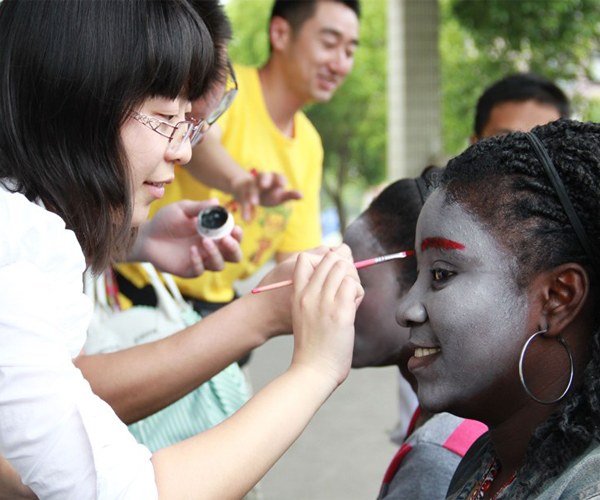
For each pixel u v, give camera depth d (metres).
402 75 8.00
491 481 1.15
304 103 3.07
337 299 1.29
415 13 7.94
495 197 1.04
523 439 1.06
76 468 1.11
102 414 1.16
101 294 2.20
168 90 1.31
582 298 0.99
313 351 1.28
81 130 1.26
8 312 1.10
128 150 1.30
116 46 1.25
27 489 1.37
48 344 1.12
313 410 1.25
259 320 1.60
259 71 3.06
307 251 1.51
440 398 1.07
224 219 2.00
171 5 1.31
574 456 0.95
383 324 1.59
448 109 11.47
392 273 1.59
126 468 1.13
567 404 0.96
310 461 4.16
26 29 1.25
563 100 2.98
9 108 1.26
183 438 2.10
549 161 1.00
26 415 1.10
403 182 1.65
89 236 1.31
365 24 17.70
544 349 1.02
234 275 2.85
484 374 1.04
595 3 9.05
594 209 0.97
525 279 1.01
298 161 3.11
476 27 8.97
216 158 2.51
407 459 1.40
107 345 2.15
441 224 1.07
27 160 1.27
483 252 1.03
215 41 1.65
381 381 5.55
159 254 2.04
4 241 1.14
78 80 1.24
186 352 1.61
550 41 9.16
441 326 1.05
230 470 1.18
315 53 2.97
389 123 8.20
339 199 19.41
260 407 1.23
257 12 17.50
